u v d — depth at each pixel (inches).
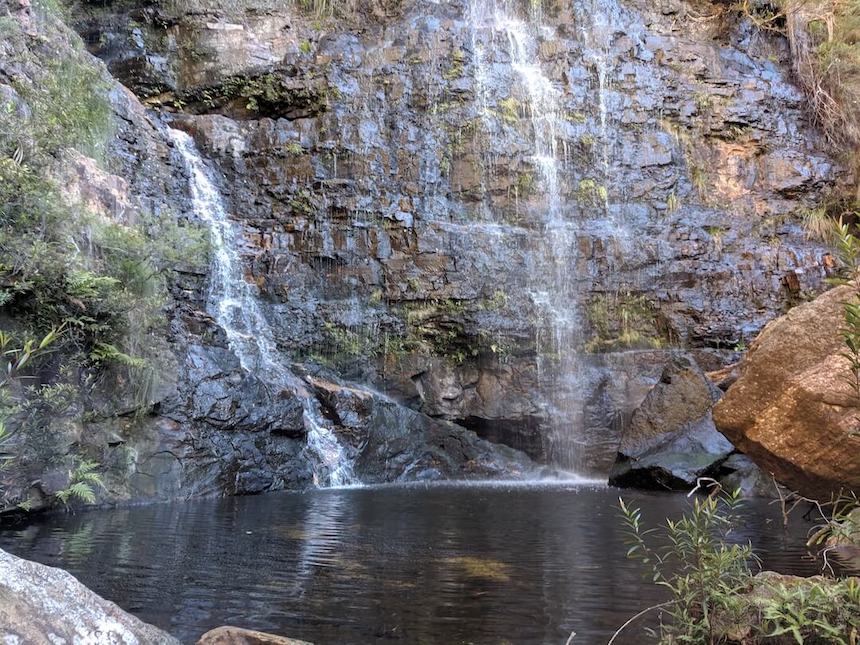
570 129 717.3
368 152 671.8
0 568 122.6
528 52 745.6
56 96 460.4
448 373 619.5
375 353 614.2
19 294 343.3
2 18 450.3
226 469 430.6
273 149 665.0
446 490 469.1
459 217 668.7
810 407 193.9
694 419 492.7
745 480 435.8
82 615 125.0
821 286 684.1
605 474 602.9
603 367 638.5
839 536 179.0
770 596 146.6
